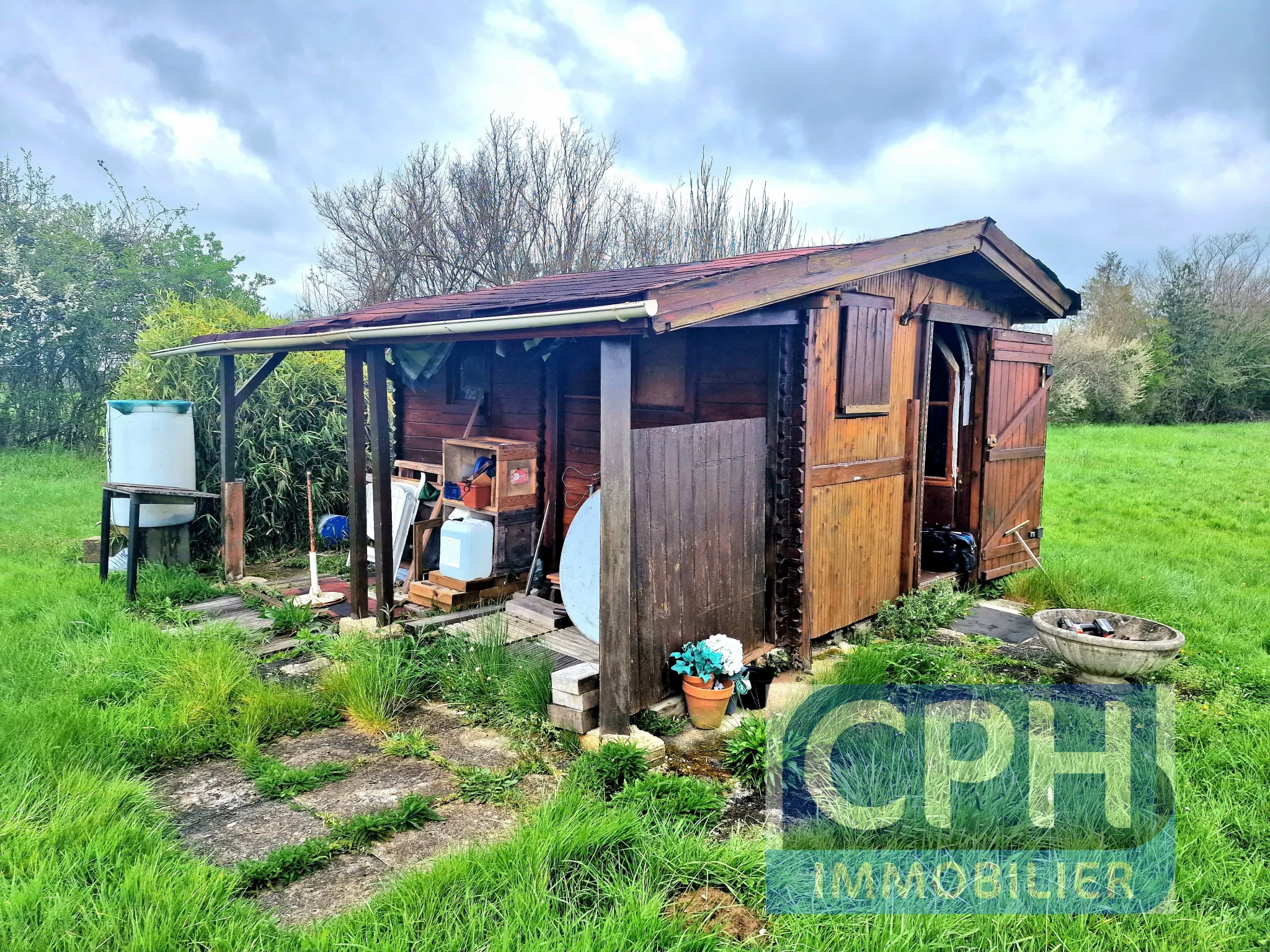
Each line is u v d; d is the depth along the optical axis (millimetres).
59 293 16141
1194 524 10867
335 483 9047
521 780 3529
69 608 5699
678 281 3426
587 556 4535
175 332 8227
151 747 3730
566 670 3969
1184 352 30625
